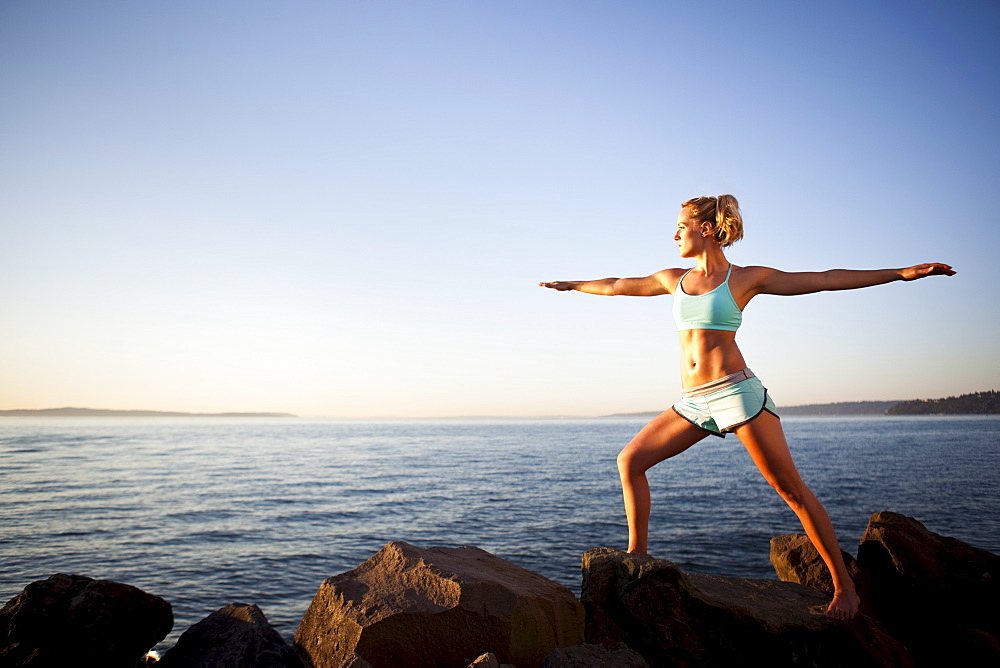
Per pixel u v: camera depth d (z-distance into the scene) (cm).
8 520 2275
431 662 277
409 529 2158
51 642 314
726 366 329
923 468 4291
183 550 1775
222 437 13500
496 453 7700
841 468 4375
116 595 340
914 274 290
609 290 387
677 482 3672
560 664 268
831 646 319
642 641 327
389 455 7381
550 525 2214
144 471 4797
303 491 3456
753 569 1506
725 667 320
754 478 3903
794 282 319
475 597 283
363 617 281
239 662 289
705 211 337
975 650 384
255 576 1473
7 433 13712
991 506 2395
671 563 332
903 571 426
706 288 335
